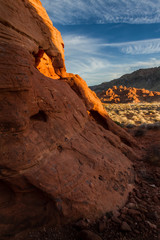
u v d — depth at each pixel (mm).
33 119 4230
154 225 3479
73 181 3795
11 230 3004
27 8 5520
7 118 3225
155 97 79000
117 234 3250
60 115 5141
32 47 5438
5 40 3602
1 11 3969
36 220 3234
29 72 4031
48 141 4094
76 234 3174
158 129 14938
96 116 10047
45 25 6844
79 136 5582
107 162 5199
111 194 4250
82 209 3518
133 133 14047
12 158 3109
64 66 9102
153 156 7559
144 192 4848
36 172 3371
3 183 3285
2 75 3182
